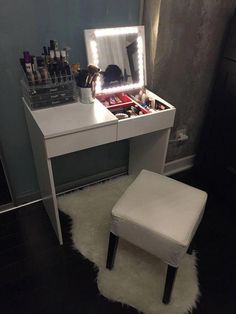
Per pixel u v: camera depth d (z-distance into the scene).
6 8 1.28
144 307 1.35
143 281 1.45
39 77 1.33
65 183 2.01
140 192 1.34
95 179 2.12
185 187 1.38
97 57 1.58
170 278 1.26
